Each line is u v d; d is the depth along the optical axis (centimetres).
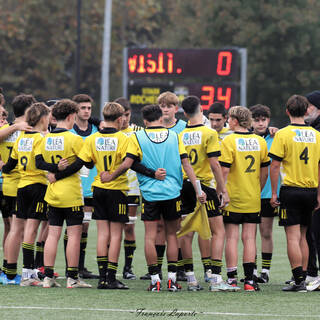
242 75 7969
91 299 2991
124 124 3884
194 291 3238
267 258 3691
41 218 3381
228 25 13412
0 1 15500
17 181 3506
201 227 3241
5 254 3547
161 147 3206
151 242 3219
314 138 3278
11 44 15712
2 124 3650
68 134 3288
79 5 11825
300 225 3353
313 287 3269
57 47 15725
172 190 3194
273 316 2670
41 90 16112
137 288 3359
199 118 3338
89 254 4697
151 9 16400
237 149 3275
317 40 13338
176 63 7881
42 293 3131
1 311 2739
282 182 3275
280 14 13150
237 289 3256
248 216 3291
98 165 3272
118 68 16412
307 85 13238
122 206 3275
